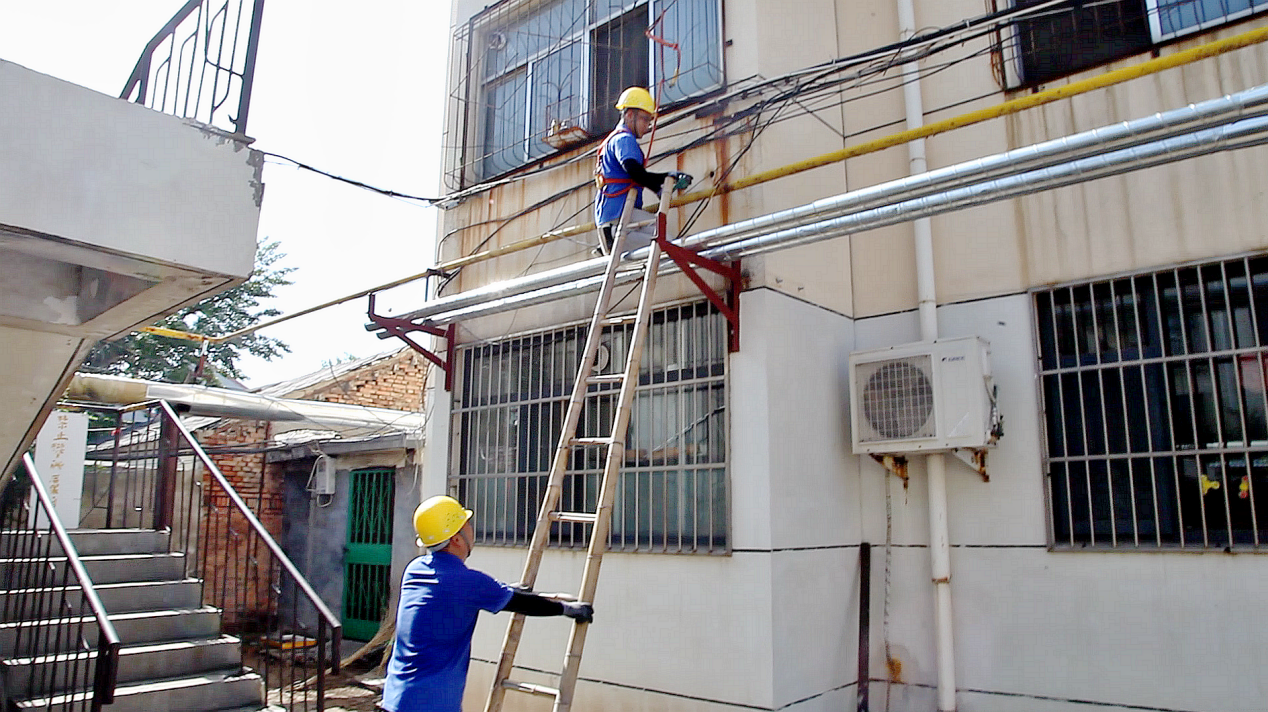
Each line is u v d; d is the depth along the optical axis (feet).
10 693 18.20
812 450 19.20
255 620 35.40
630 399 13.94
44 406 16.61
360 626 33.09
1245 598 15.39
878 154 21.24
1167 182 17.21
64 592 17.61
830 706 18.66
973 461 18.45
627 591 19.79
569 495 21.54
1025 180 13.89
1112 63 18.24
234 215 12.41
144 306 13.51
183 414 32.14
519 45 26.32
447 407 24.67
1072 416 17.89
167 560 23.08
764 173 17.74
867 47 22.03
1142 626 16.39
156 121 11.84
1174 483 16.52
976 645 18.31
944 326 19.71
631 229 18.03
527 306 21.01
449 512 12.99
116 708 18.02
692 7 21.79
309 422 35.45
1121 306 17.56
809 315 19.74
